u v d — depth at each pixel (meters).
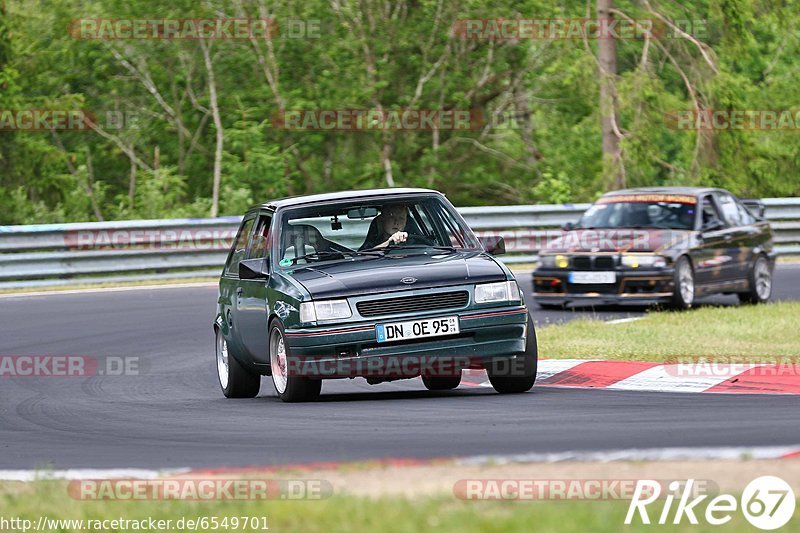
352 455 24.58
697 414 28.58
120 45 115.38
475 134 121.81
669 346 42.09
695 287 56.25
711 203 59.66
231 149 118.50
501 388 33.88
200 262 76.94
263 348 35.03
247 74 118.44
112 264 74.12
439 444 25.41
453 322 32.12
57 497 21.27
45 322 57.50
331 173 123.38
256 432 28.73
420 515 17.42
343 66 116.81
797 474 20.02
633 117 102.12
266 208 37.09
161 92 121.38
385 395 35.62
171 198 108.38
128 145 122.50
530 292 65.38
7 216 105.62
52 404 37.19
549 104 123.38
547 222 81.94
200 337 52.22
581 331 47.56
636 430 26.25
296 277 33.56
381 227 35.44
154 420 32.41
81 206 113.56
